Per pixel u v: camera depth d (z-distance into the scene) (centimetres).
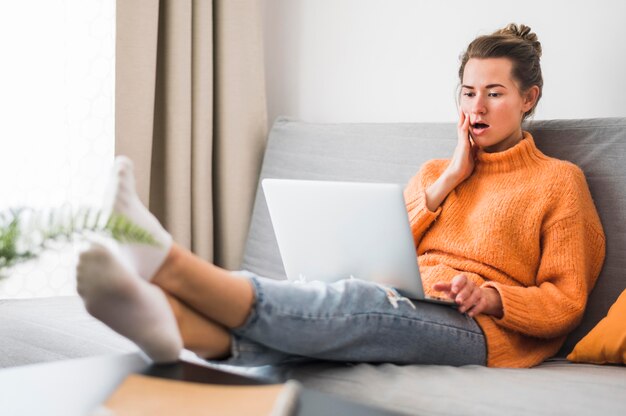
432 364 145
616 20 205
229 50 252
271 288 126
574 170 169
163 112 243
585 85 212
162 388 97
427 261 173
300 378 131
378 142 214
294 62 272
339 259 150
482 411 113
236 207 252
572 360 158
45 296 224
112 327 108
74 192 229
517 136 177
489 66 173
